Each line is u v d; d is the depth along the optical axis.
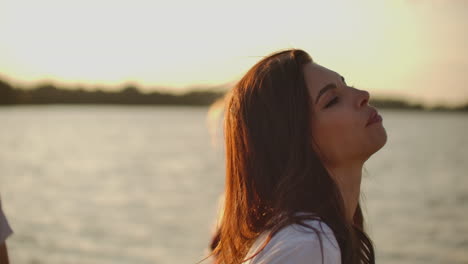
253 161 1.45
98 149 57.78
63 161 45.81
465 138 71.88
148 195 27.77
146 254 15.30
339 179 1.43
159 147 60.59
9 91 158.88
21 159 46.38
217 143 1.68
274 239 1.27
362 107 1.42
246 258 1.34
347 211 1.45
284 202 1.34
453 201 23.95
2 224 2.73
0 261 2.71
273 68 1.47
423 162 41.72
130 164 44.22
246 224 1.44
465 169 36.72
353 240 1.34
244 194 1.46
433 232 17.67
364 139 1.39
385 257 14.77
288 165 1.39
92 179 34.69
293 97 1.42
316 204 1.33
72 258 14.63
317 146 1.41
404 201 24.08
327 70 1.46
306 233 1.24
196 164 43.53
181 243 16.83
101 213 22.34
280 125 1.42
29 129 93.19
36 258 14.47
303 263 1.20
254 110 1.46
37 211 22.55
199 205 24.28
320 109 1.41
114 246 16.30
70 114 160.00
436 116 119.00
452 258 14.61
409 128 96.19
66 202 25.17
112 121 130.25
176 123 124.44
